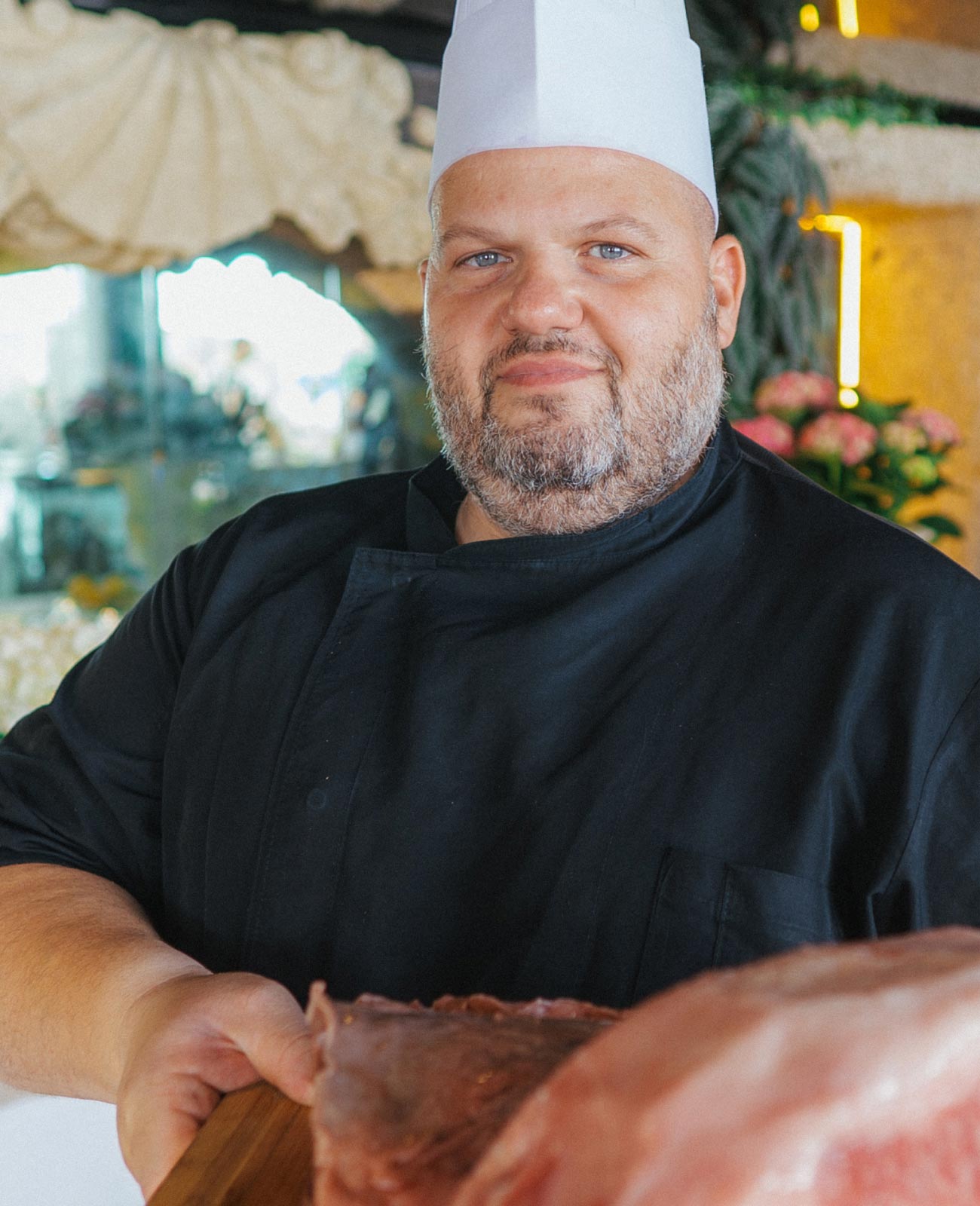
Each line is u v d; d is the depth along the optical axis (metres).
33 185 2.77
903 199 3.28
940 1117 0.27
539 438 0.84
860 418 2.32
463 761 0.85
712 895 0.77
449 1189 0.37
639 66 0.88
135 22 2.80
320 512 1.05
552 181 0.84
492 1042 0.46
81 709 1.06
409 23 3.12
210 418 3.52
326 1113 0.41
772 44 3.09
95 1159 1.19
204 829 0.95
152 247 2.90
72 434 3.47
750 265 2.84
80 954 0.81
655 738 0.82
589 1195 0.27
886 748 0.79
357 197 3.04
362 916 0.85
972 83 3.37
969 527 3.51
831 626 0.81
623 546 0.86
